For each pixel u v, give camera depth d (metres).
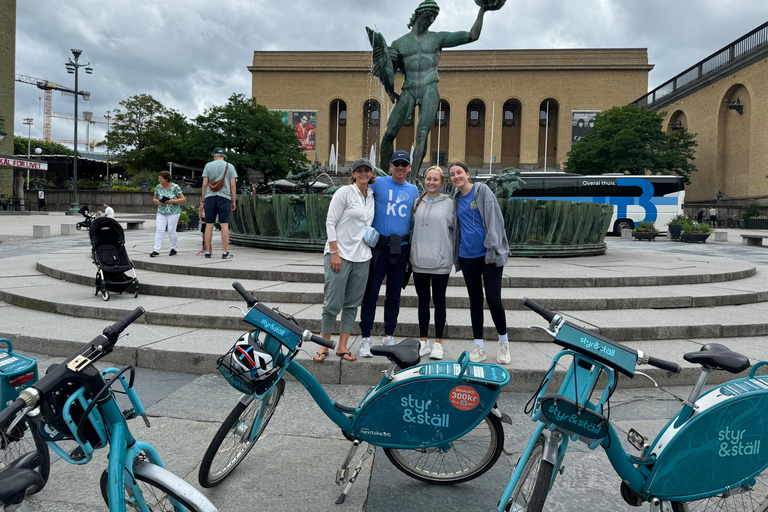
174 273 7.76
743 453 2.26
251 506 2.58
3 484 1.32
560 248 10.25
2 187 37.22
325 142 62.19
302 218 9.79
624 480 2.32
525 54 59.28
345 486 2.80
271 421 3.62
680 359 4.62
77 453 2.04
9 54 37.12
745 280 8.41
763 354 4.82
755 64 36.38
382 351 2.47
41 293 6.74
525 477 2.29
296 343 2.53
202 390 4.13
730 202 39.31
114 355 4.71
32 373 2.40
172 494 1.88
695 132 44.34
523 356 4.63
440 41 10.66
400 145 64.81
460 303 6.15
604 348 2.21
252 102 47.59
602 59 58.28
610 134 41.72
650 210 26.17
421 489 2.81
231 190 8.81
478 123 64.38
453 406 2.59
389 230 4.33
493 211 4.10
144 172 46.41
